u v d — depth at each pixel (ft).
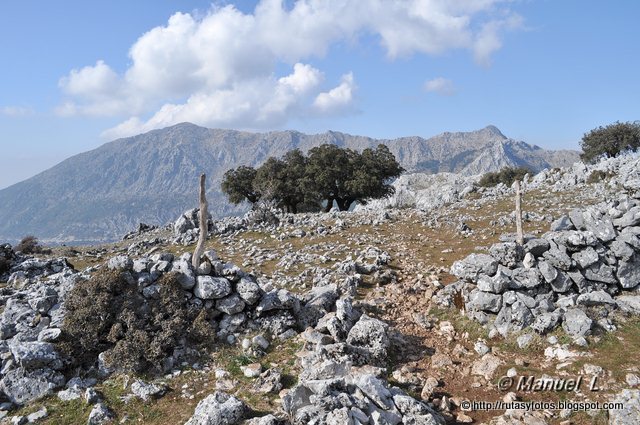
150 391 43.29
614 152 275.39
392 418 35.83
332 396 35.60
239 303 54.90
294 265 85.87
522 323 52.13
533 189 163.94
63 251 122.11
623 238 58.44
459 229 105.19
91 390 43.16
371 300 64.03
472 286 61.11
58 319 51.83
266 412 38.83
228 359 49.37
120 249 124.36
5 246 99.91
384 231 115.03
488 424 38.42
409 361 49.37
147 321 51.90
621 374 42.65
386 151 241.14
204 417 36.01
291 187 224.94
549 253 57.41
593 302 53.42
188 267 56.18
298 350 50.75
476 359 49.37
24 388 44.01
